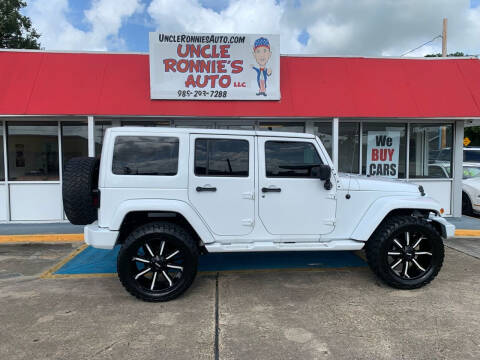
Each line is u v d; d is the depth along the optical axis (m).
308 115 7.46
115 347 3.12
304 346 3.13
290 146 4.29
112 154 3.97
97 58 7.80
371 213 4.38
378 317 3.67
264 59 7.57
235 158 4.18
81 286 4.57
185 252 4.00
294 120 8.19
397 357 2.96
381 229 4.39
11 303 4.03
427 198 4.59
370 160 8.52
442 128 8.55
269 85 7.62
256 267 5.26
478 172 10.02
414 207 4.39
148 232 3.91
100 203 3.95
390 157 8.55
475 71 8.12
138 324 3.53
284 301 4.07
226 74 7.57
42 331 3.39
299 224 4.31
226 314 3.74
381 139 8.52
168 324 3.53
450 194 8.57
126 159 4.00
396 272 4.40
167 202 4.00
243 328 3.45
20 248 6.33
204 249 4.41
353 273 5.00
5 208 7.86
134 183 3.98
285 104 7.58
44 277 4.91
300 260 5.59
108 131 4.02
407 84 7.93
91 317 3.68
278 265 5.34
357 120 8.23
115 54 7.90
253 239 4.24
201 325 3.51
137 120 7.99
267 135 4.24
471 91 7.82
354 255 5.85
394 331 3.38
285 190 4.25
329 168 4.12
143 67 7.80
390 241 4.29
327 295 4.23
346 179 4.45
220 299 4.12
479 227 7.37
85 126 7.94
